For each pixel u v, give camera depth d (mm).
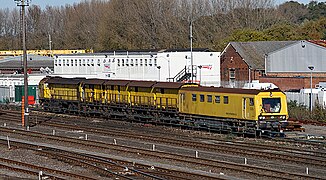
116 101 66250
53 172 33062
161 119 58938
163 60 92062
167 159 36844
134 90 63688
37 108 81000
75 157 37938
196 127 54156
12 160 37125
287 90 80750
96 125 59031
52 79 77062
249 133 48219
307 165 34656
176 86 57438
